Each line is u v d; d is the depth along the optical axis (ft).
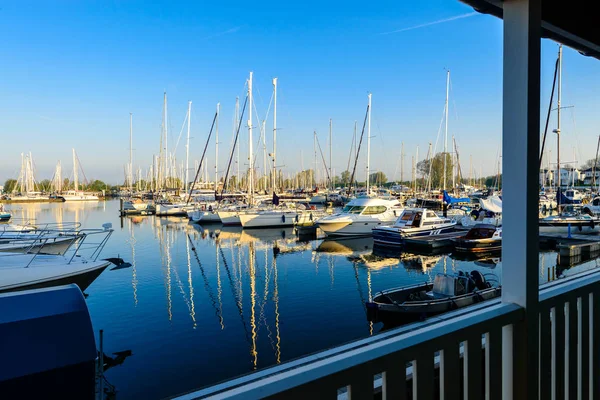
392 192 185.26
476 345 5.31
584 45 8.34
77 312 9.86
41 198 217.97
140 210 144.66
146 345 28.25
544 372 6.31
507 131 5.99
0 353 8.77
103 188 293.43
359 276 50.19
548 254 63.00
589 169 140.15
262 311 36.04
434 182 183.83
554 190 105.91
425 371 4.75
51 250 40.96
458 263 58.08
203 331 31.04
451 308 29.68
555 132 71.92
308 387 3.75
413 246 68.69
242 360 25.73
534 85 5.75
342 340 28.89
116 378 23.32
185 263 59.06
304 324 32.37
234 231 96.22
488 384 5.49
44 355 9.24
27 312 9.34
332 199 165.89
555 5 6.71
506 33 5.99
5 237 41.06
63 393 9.32
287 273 52.11
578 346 7.16
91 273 34.65
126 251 69.51
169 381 22.99
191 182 168.35
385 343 4.54
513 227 5.94
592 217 78.79
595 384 7.36
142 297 40.83
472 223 80.84
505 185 6.04
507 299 6.07
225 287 44.86
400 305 29.73
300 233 88.22
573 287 7.02
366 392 4.18
